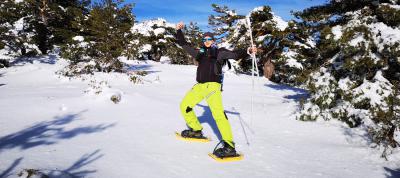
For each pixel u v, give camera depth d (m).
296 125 7.03
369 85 7.28
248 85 18.41
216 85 4.60
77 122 6.16
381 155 4.72
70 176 3.24
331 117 7.52
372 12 8.48
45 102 8.12
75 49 18.77
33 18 27.03
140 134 5.42
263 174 3.87
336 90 7.63
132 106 8.31
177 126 6.22
